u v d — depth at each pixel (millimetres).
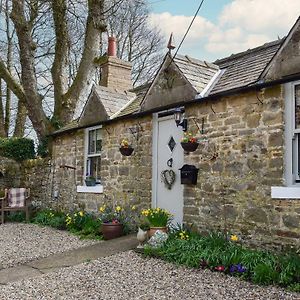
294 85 5539
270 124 5723
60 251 7117
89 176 10312
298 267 4656
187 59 7574
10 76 14164
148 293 4551
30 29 15305
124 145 8469
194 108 7043
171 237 6504
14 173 13250
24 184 13039
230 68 7566
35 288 4918
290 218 5312
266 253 5383
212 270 5297
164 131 7984
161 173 7918
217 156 6504
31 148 13883
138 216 8273
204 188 6703
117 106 9820
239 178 6102
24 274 5641
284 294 4309
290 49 5562
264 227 5648
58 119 13367
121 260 6074
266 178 5699
